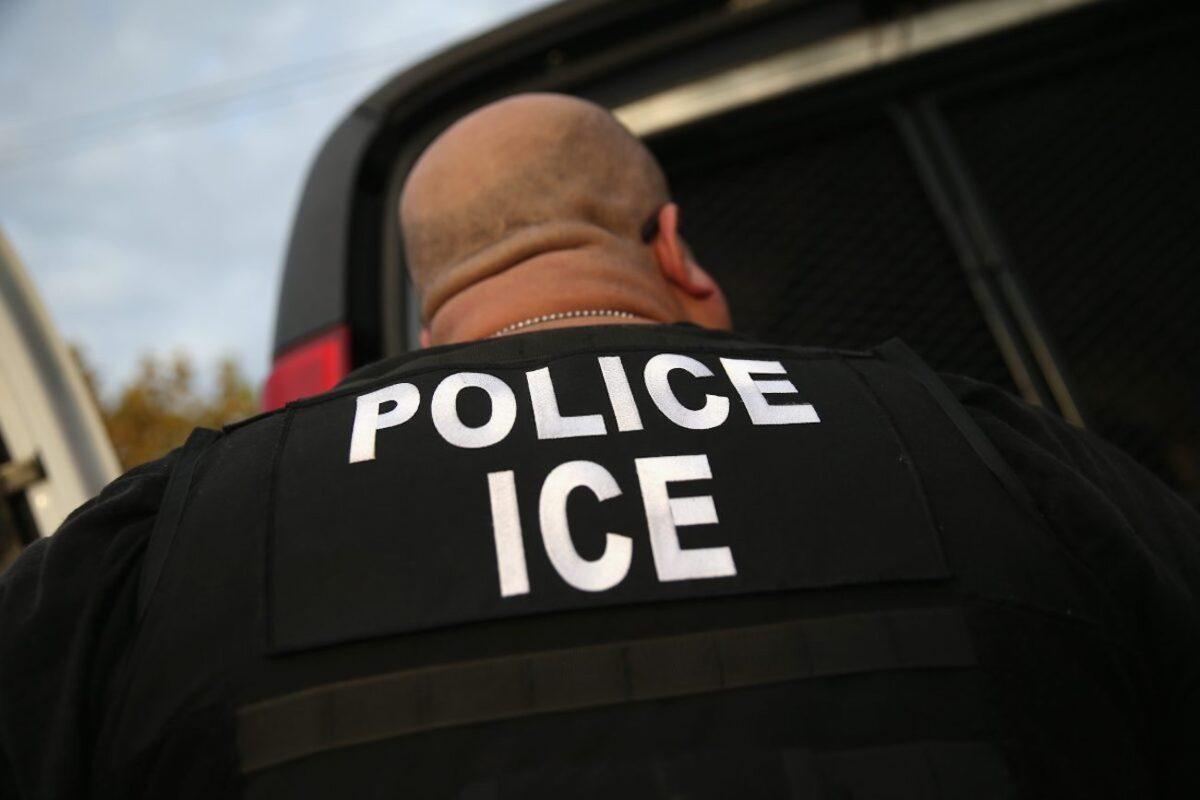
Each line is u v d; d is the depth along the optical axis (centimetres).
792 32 176
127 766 59
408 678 58
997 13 171
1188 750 68
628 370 74
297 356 161
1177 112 173
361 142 172
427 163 107
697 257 178
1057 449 75
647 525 63
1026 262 168
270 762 57
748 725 57
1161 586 67
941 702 59
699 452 67
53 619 64
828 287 173
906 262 171
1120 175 171
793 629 60
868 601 62
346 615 60
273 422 75
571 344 81
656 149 180
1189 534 77
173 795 58
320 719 57
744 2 175
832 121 179
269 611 61
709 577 61
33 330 170
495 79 178
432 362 80
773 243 177
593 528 63
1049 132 175
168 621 62
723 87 175
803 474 67
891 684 59
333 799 55
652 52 176
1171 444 155
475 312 93
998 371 162
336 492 66
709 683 58
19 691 62
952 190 172
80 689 61
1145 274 164
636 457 67
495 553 62
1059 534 68
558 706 57
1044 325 162
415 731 57
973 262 167
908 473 68
